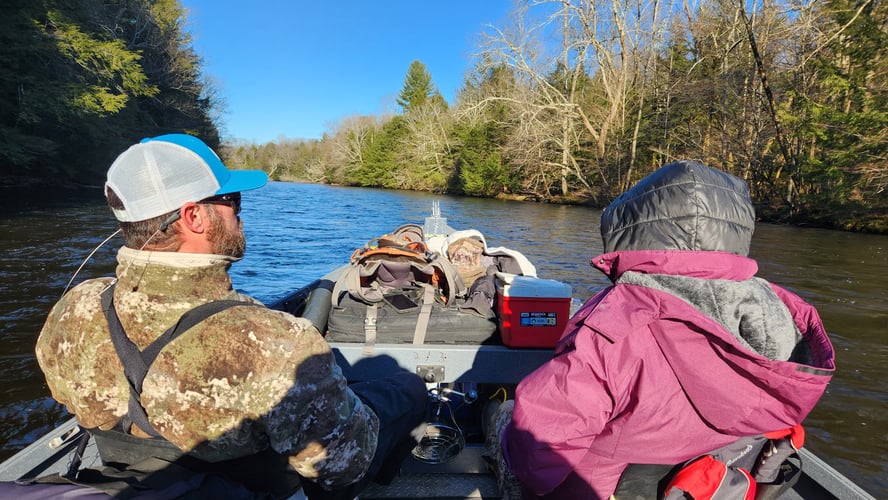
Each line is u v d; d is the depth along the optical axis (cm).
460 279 277
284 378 107
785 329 119
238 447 108
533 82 3048
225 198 119
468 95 4112
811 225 1806
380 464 160
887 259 1133
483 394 257
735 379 113
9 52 1803
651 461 124
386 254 276
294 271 948
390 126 5556
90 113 2055
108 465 119
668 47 2602
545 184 3222
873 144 1523
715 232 121
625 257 130
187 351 104
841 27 1652
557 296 241
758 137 2058
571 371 122
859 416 420
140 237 109
